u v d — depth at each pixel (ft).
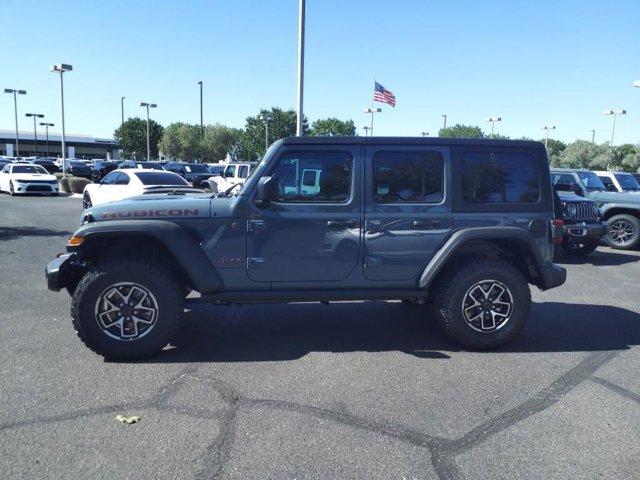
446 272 17.07
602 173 49.34
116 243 16.46
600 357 16.51
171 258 16.62
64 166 115.44
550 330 19.31
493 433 11.73
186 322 19.75
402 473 10.17
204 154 265.13
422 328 19.34
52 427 11.70
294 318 20.45
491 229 16.53
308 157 16.22
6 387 13.75
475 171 16.85
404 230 16.49
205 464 10.36
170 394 13.46
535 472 10.27
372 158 16.39
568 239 35.70
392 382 14.40
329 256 16.35
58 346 16.87
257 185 15.58
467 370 15.34
